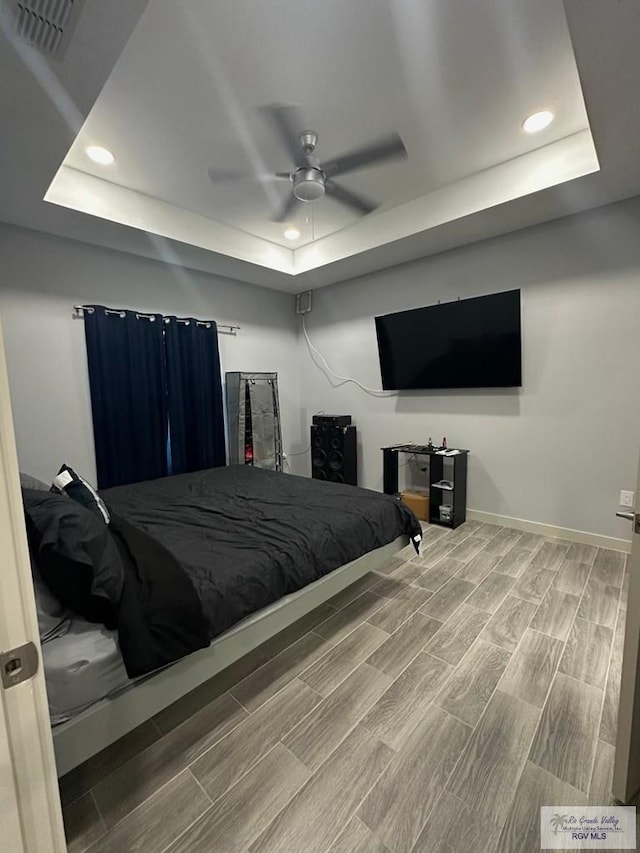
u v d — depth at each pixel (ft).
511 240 10.63
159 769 4.33
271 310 15.87
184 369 12.67
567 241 9.73
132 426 11.43
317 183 7.97
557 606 7.29
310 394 16.83
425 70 6.07
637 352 9.02
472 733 4.70
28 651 1.85
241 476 11.08
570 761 4.32
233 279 14.35
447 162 8.74
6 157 6.62
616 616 6.94
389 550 7.95
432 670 5.76
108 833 3.68
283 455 16.47
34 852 1.92
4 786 1.81
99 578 4.04
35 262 9.75
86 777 4.25
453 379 11.98
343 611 7.34
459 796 3.98
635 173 7.72
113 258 11.15
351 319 14.90
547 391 10.40
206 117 6.98
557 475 10.42
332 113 7.03
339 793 4.03
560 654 6.02
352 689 5.45
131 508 8.10
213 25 5.15
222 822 3.78
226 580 5.01
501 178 8.88
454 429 12.47
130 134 7.39
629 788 3.81
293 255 14.08
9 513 1.77
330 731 4.78
